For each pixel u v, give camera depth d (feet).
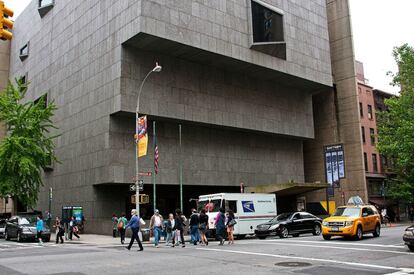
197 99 125.08
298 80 148.05
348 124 171.01
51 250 64.69
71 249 66.39
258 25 131.95
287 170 156.97
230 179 136.46
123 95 109.60
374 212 79.71
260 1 133.69
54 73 146.30
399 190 173.78
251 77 142.10
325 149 147.64
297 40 146.00
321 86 156.76
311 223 93.50
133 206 127.54
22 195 114.32
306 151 183.01
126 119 115.65
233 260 46.91
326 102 178.91
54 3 152.56
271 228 86.12
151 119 119.24
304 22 150.92
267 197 98.99
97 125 117.39
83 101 125.80
